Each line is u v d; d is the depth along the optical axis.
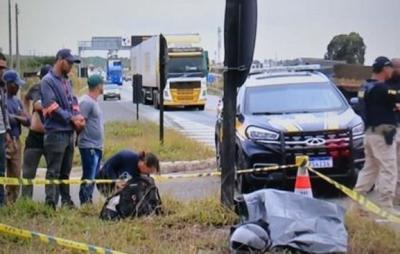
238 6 6.96
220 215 6.92
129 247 5.90
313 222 5.76
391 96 7.98
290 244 5.62
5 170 7.45
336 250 5.63
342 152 9.31
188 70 36.81
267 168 8.93
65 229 6.50
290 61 24.88
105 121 24.52
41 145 8.00
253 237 5.60
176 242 6.18
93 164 8.22
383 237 6.26
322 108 10.34
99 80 8.27
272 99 10.55
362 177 8.38
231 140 7.18
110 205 7.11
